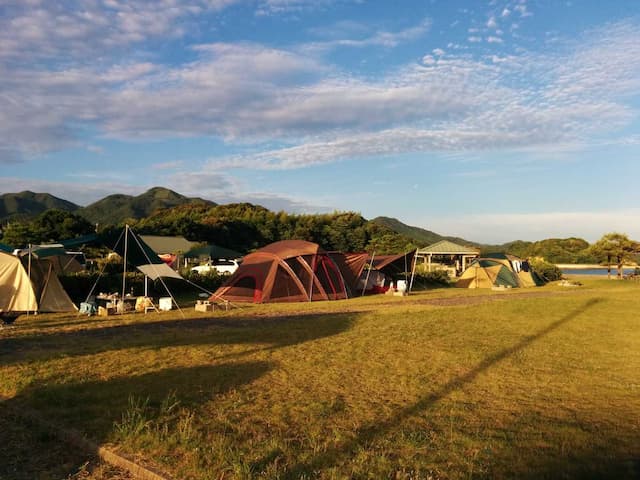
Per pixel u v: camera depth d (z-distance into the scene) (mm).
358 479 4645
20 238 48219
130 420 5953
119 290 22469
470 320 15750
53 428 5871
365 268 30672
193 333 12914
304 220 76000
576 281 42844
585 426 6242
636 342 12094
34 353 10102
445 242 48688
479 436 5797
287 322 15273
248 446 5355
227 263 41281
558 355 10516
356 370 9016
